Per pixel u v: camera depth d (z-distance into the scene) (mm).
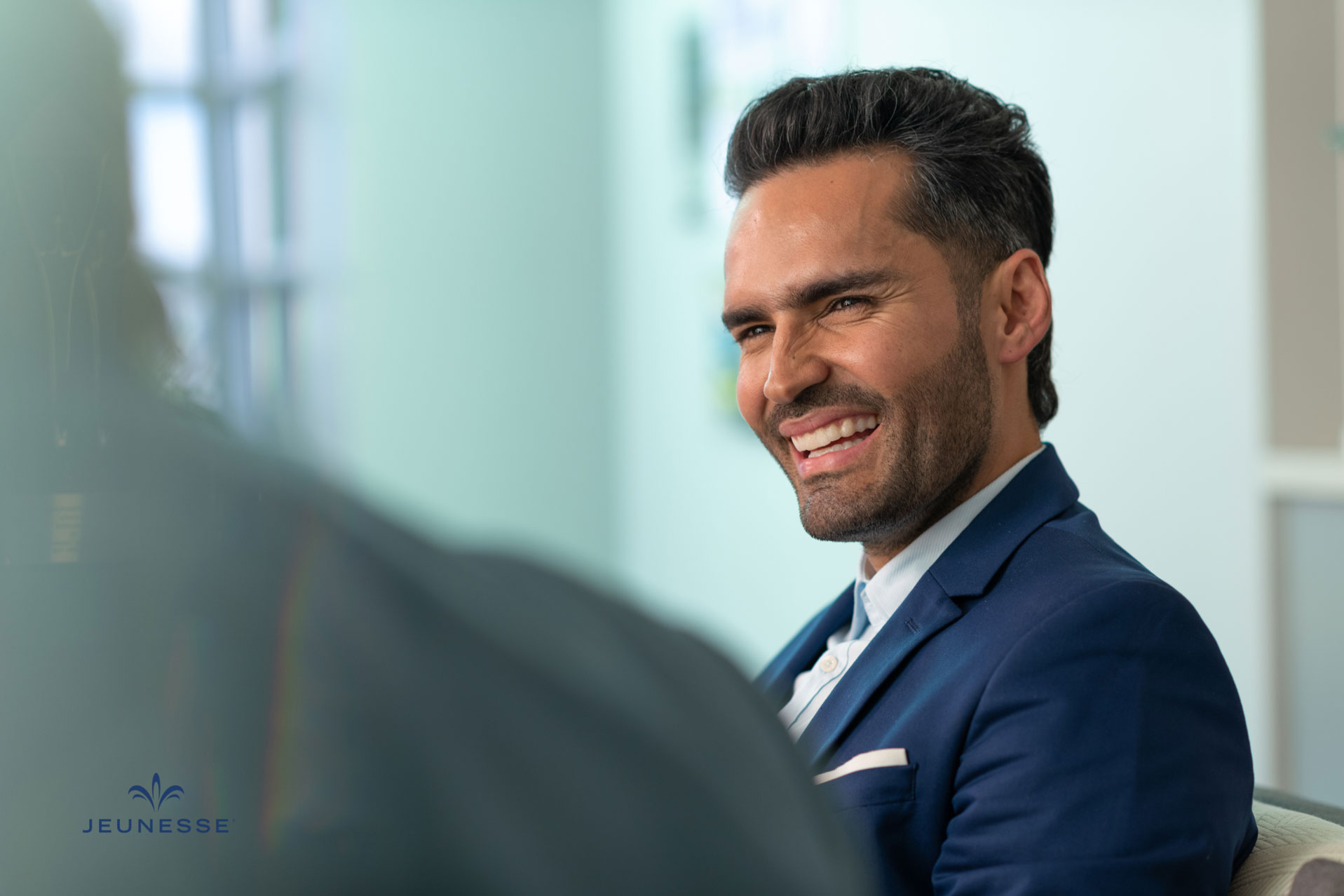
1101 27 2727
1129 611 874
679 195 4680
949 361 1043
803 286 1034
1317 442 2404
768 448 1129
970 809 866
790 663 1233
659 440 4980
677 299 4758
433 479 5715
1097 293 2803
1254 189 2379
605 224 5453
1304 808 1100
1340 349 2406
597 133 5465
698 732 163
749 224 1077
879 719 986
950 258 1042
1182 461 2596
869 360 1025
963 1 3152
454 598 152
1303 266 2379
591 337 5543
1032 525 1027
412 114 5641
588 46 5441
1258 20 2344
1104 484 2820
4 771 135
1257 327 2396
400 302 5695
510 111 5680
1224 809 824
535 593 168
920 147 1038
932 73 1097
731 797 160
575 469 5535
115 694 135
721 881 152
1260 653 2414
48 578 137
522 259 5684
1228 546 2494
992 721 886
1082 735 837
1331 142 2322
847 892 169
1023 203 1088
